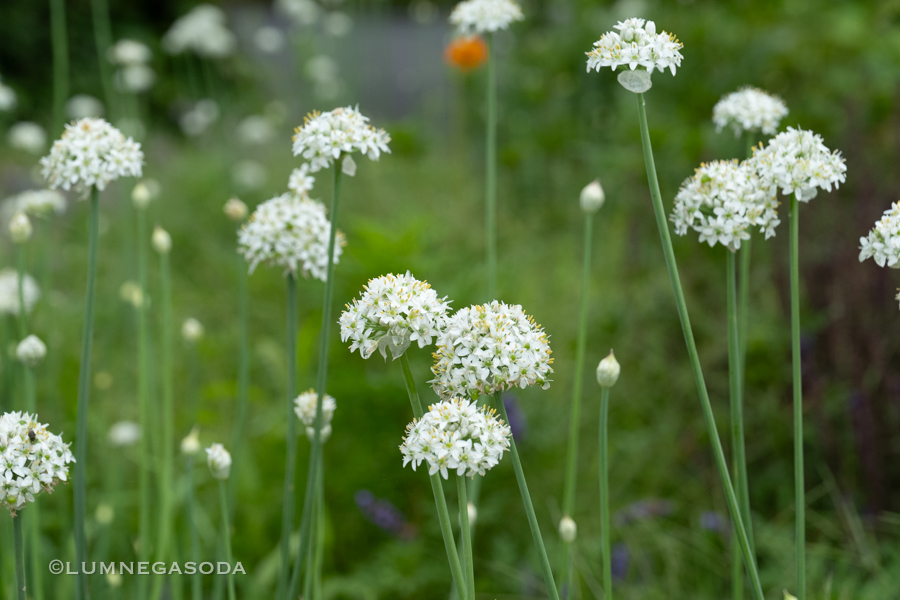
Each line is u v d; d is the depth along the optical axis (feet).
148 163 26.37
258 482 11.01
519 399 11.68
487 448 4.67
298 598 7.43
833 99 17.85
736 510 5.35
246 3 42.68
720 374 12.46
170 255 19.44
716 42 20.01
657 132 17.78
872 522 10.02
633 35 5.40
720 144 16.51
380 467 10.79
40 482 5.30
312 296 13.99
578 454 11.60
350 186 20.86
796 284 5.57
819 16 20.58
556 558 9.73
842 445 11.04
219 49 22.66
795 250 5.57
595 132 21.52
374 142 6.25
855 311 11.45
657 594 9.11
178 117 35.55
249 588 9.16
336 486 10.81
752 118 7.48
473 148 24.31
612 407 12.60
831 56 19.13
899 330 11.30
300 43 26.18
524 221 20.16
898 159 13.53
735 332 6.06
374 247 11.72
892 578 8.90
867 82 17.80
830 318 11.79
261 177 22.74
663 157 17.56
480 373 4.81
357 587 9.30
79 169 6.40
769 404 11.89
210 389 12.15
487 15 8.71
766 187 5.62
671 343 13.43
